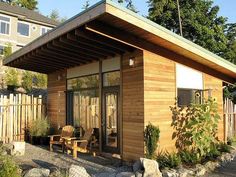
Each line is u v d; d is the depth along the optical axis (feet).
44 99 45.98
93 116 34.94
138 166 24.82
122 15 22.44
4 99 40.34
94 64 34.88
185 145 31.01
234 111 45.52
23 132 42.42
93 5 21.66
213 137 32.48
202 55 31.14
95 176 23.99
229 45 72.33
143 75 27.78
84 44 28.48
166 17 71.82
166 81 30.12
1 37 101.40
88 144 32.73
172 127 30.27
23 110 42.75
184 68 32.63
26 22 110.83
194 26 70.08
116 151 30.78
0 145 30.25
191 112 31.45
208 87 36.32
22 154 32.12
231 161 31.86
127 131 29.19
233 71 36.14
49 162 28.81
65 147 34.65
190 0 73.20
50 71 45.14
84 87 37.01
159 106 29.09
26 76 80.69
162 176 24.29
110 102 31.99
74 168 22.75
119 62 30.81
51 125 43.45
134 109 28.55
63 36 27.48
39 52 33.94
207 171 27.53
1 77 79.20
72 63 38.27
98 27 24.00
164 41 27.66
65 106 41.04
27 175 21.63
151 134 26.58
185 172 25.41
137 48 27.45
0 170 19.51
